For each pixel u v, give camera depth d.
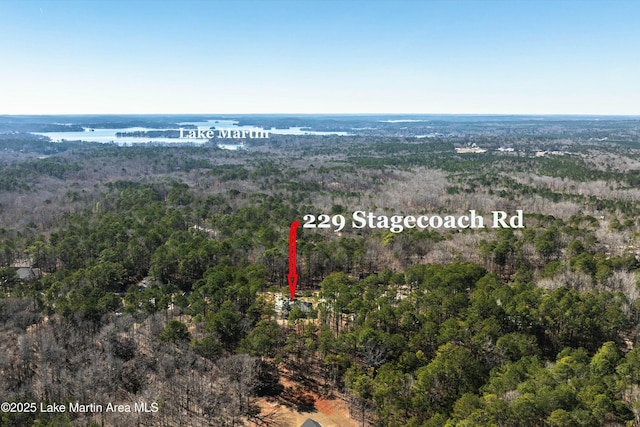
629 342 78.19
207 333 75.00
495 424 49.28
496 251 110.00
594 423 50.94
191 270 108.00
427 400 58.62
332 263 112.69
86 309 77.19
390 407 57.94
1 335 73.69
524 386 55.69
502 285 88.81
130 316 77.00
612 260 102.38
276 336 74.00
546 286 92.44
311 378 73.06
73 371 65.88
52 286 89.81
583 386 57.00
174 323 74.50
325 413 65.50
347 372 65.25
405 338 74.00
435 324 73.50
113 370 65.31
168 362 67.56
